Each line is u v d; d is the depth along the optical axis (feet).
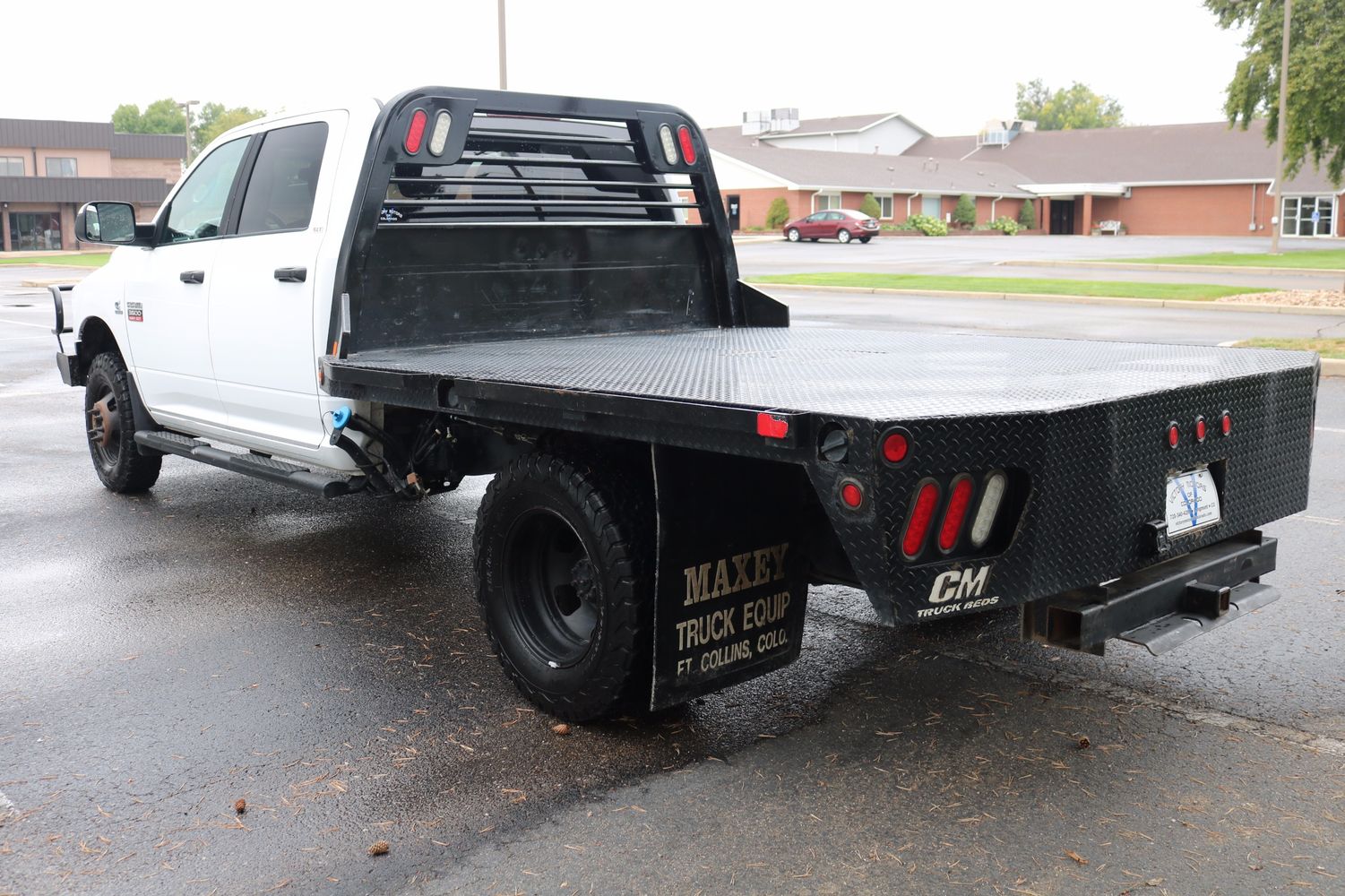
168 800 11.26
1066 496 10.14
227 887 9.75
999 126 262.67
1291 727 12.58
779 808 10.88
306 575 18.88
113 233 20.24
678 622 11.52
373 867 10.01
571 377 12.49
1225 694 13.51
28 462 28.09
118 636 15.97
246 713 13.33
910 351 15.80
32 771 11.92
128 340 21.70
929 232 203.62
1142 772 11.53
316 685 14.19
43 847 10.43
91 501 24.13
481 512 13.44
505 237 17.30
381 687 14.08
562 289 18.06
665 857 10.07
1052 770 11.60
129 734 12.78
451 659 15.03
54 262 157.99
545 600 13.38
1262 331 52.31
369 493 16.71
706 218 19.72
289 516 22.89
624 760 11.98
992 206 225.35
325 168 16.25
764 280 90.68
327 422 16.17
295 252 16.47
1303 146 123.65
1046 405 10.02
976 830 10.44
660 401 10.53
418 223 16.28
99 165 228.84
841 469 9.30
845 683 14.02
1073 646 10.73
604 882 9.71
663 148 18.85
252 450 19.17
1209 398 11.57
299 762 12.07
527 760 12.03
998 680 14.07
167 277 19.95
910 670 14.43
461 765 11.92
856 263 121.39
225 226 18.79
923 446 9.23
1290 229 209.77
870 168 215.72
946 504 9.50
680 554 11.40
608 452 12.21
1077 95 422.41
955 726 12.71
